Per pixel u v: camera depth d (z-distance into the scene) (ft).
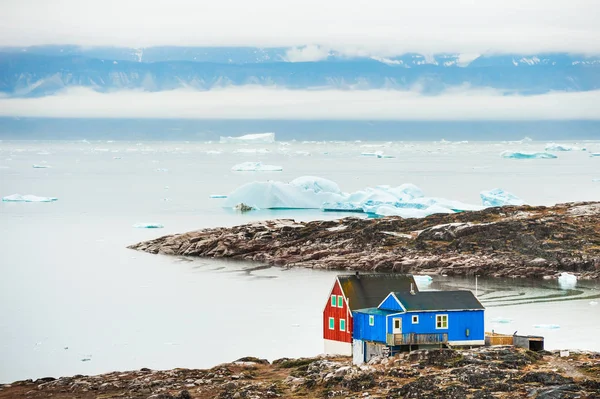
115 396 488.85
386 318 524.52
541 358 509.76
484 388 451.94
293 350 640.17
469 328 529.86
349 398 453.58
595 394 435.12
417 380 462.60
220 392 482.69
